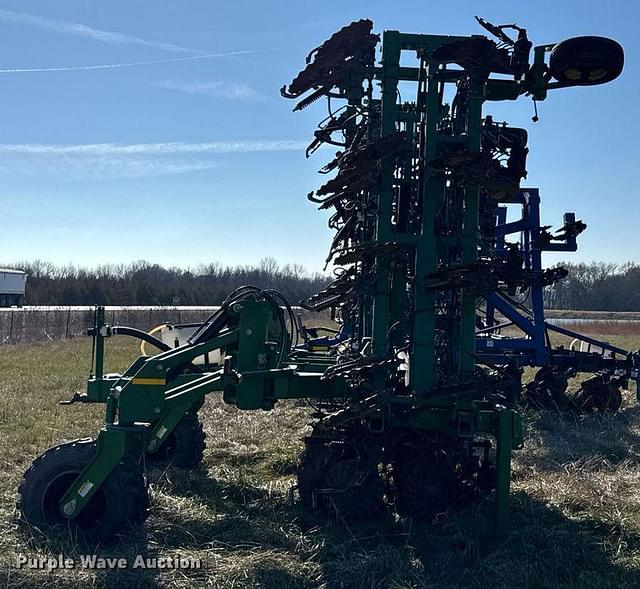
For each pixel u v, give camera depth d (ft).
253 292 19.85
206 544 17.61
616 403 38.99
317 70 19.94
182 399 18.31
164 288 225.56
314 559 16.96
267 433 32.42
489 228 21.67
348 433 19.81
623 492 22.70
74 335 112.27
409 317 20.17
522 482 24.22
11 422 33.45
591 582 15.92
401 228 19.66
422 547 17.74
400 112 22.80
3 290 155.12
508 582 15.89
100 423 33.53
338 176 18.13
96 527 17.28
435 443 19.70
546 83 19.07
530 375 56.80
